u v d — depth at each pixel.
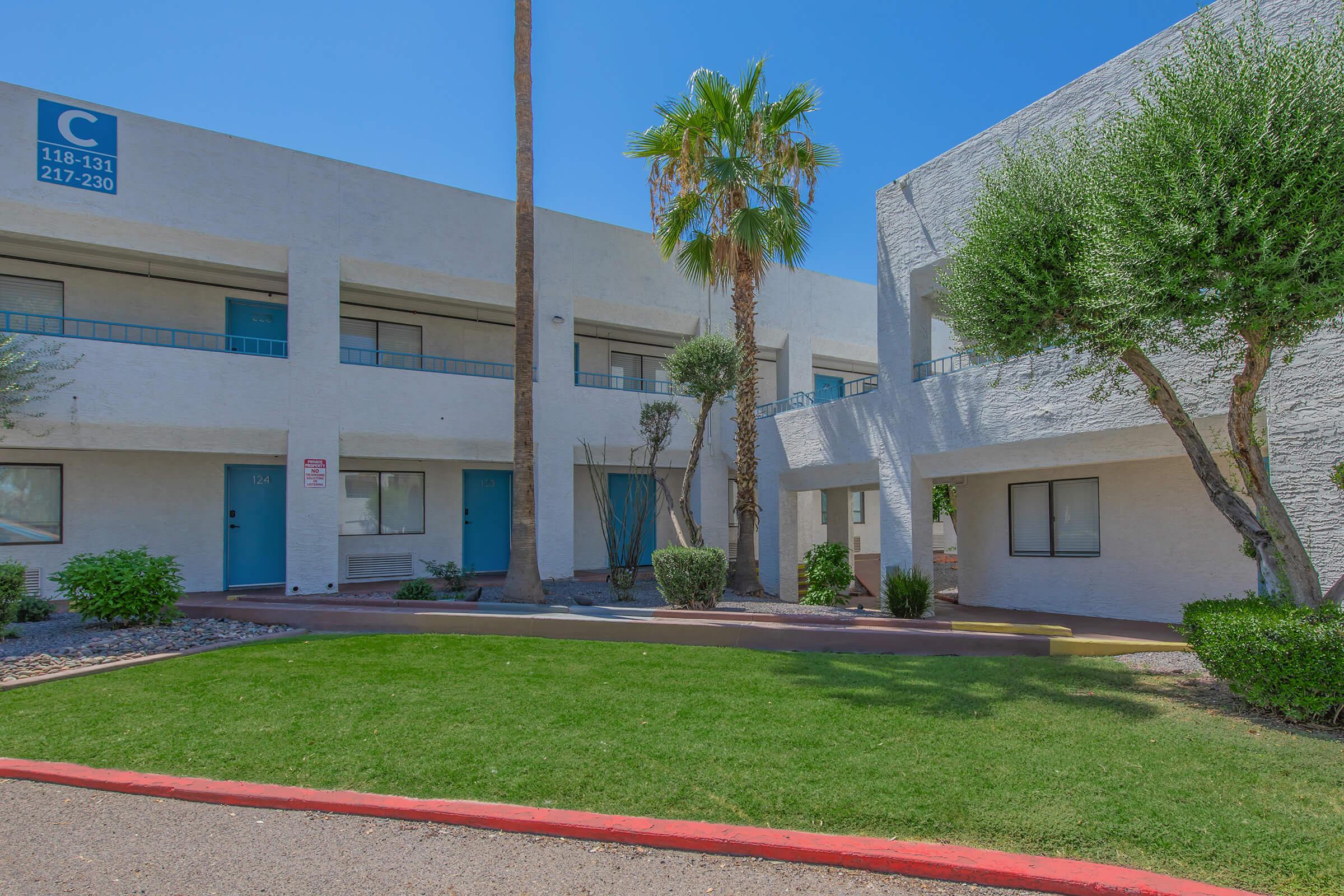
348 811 4.52
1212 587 10.50
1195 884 3.54
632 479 16.70
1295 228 5.18
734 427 18.83
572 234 17.30
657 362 20.30
